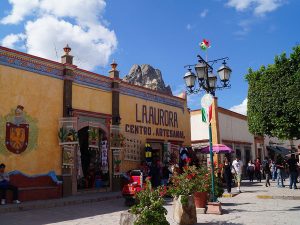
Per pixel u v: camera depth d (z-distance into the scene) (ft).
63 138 49.88
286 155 125.39
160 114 73.10
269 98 44.73
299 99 42.14
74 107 53.16
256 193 54.19
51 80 50.14
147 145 65.57
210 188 37.06
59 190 48.85
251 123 48.42
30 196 44.57
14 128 44.50
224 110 94.17
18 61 45.98
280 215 33.71
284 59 44.14
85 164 59.31
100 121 57.93
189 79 42.01
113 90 61.00
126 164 62.59
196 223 29.99
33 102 47.26
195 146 91.56
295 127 43.80
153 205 24.31
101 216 35.91
